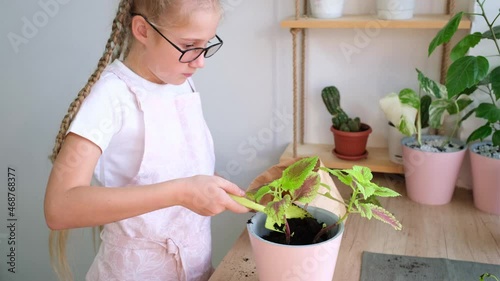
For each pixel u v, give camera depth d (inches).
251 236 29.3
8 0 59.8
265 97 56.6
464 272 35.6
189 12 31.5
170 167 39.1
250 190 37.9
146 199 29.6
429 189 46.6
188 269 40.2
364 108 54.1
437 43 40.2
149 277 39.4
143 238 38.6
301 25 47.5
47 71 62.2
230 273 36.0
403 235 41.5
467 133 49.4
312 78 54.4
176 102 39.8
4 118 66.2
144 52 35.7
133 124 36.9
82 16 58.4
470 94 47.4
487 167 44.0
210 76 57.2
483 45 46.1
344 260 37.7
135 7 34.4
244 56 55.4
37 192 70.0
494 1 44.8
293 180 29.0
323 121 55.8
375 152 53.6
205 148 42.3
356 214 45.3
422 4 49.6
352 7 51.3
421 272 35.6
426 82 45.8
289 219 31.1
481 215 45.1
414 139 49.2
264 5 52.9
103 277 40.0
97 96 34.5
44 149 66.8
